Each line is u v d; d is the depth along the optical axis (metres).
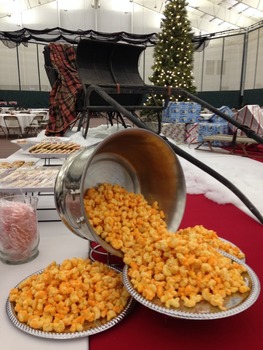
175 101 5.43
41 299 0.76
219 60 14.52
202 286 0.74
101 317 0.76
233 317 0.82
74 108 4.03
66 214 0.90
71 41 10.80
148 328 0.77
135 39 10.74
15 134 8.22
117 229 0.93
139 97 4.43
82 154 0.91
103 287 0.82
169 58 5.90
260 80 12.84
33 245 1.07
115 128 4.32
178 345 0.73
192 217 1.73
